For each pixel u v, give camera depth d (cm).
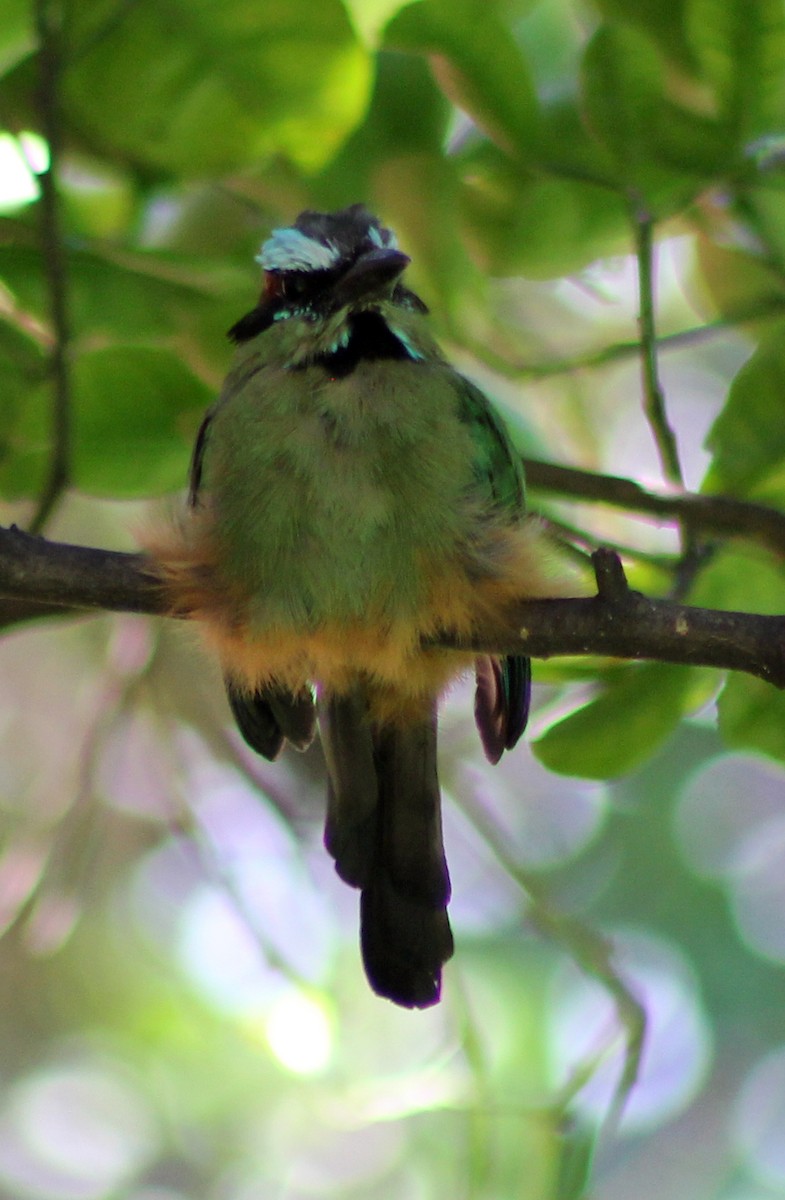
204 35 941
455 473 812
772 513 888
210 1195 1409
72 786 1145
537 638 781
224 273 990
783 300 997
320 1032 1070
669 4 957
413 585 804
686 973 1488
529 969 1430
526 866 1281
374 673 841
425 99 1045
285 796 1263
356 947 1384
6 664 1558
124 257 964
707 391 1535
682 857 1517
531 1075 1360
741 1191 1441
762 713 884
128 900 1505
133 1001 1481
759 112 920
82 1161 1440
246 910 1059
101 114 983
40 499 850
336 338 841
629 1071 947
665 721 855
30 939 1077
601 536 1175
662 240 1103
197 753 1291
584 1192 943
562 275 1063
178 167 1003
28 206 1027
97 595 786
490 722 880
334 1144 1400
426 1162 1387
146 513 854
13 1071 1476
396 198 1045
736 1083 1481
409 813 881
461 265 1052
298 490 805
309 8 935
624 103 922
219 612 820
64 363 840
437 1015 1334
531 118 947
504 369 1009
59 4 930
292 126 980
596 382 1446
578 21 1134
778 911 1511
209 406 899
